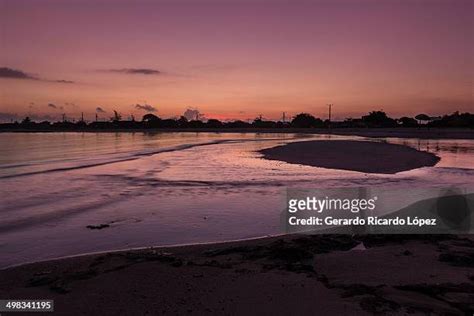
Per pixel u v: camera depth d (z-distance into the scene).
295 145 40.28
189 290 4.97
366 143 43.50
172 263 6.08
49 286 5.35
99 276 5.57
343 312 4.34
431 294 4.82
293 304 4.55
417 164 23.38
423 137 72.38
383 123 141.75
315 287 5.06
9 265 6.75
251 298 4.72
